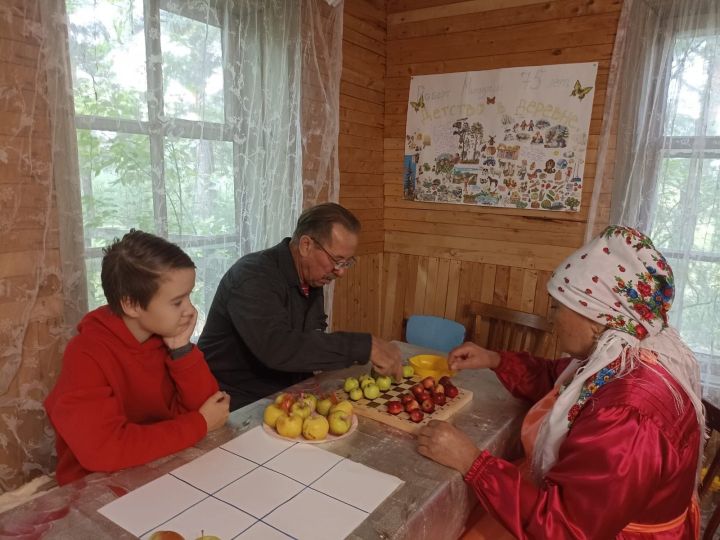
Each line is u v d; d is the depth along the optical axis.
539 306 2.68
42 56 1.53
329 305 2.76
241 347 1.66
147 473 1.05
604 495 0.92
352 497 0.97
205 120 2.01
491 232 2.79
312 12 2.39
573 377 1.24
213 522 0.89
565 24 2.44
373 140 3.01
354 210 2.93
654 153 2.22
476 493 1.07
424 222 3.02
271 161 2.29
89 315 1.17
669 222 2.22
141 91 1.79
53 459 1.71
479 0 2.66
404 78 2.97
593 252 1.13
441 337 2.53
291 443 1.17
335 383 1.58
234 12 2.05
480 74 2.70
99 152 1.71
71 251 1.66
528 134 2.60
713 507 1.92
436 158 2.91
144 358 1.18
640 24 2.19
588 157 2.46
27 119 1.53
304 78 2.41
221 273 2.16
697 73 2.10
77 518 0.91
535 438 1.25
